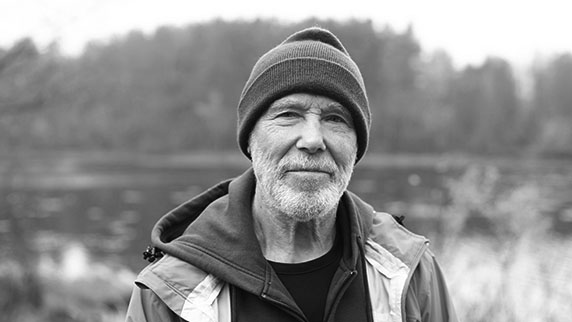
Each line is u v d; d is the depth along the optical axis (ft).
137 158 186.70
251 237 5.27
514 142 165.07
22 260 30.07
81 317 28.60
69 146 176.65
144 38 216.33
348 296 5.35
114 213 80.12
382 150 170.81
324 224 5.57
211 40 215.72
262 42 209.87
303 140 5.16
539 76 216.54
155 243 5.42
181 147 203.62
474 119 175.94
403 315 5.32
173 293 5.09
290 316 5.14
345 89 5.37
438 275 6.13
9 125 29.12
